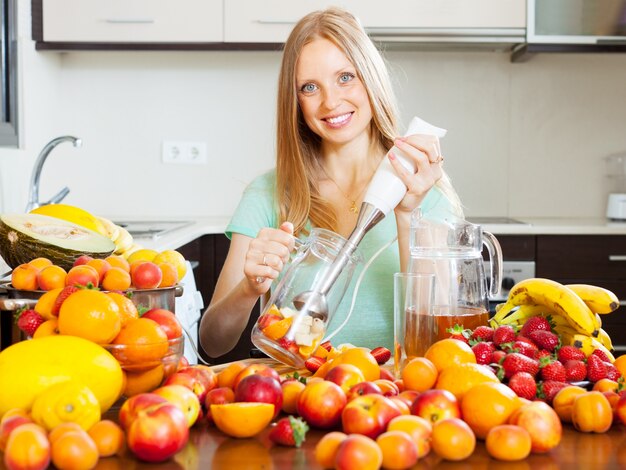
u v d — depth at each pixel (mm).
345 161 1777
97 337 928
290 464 800
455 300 1233
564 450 845
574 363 1063
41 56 3398
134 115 3711
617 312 3197
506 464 802
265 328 1198
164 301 1217
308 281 1217
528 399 972
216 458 817
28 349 877
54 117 3600
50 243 1428
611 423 911
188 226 3238
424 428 812
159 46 3334
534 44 3309
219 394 940
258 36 3320
